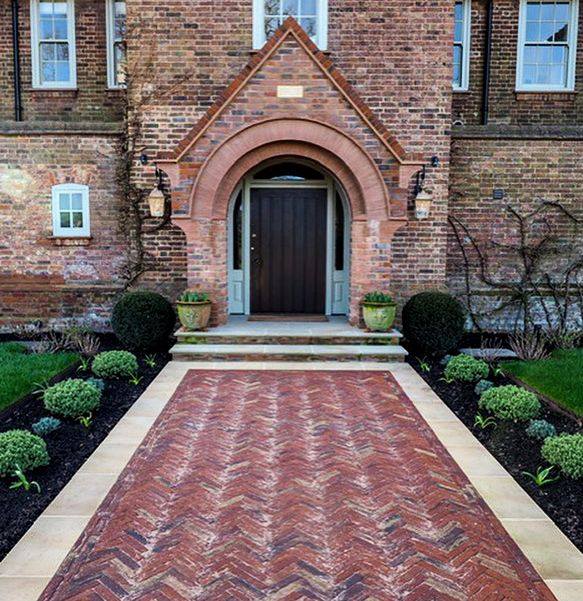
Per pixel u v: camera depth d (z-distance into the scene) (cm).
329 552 380
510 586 346
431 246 1002
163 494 459
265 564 367
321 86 885
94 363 777
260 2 959
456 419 637
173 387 742
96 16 1187
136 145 986
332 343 900
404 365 860
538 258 1071
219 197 920
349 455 536
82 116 1207
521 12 1180
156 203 934
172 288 1024
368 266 925
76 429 595
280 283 1083
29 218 1046
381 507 441
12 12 1186
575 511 437
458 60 1200
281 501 448
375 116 907
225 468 507
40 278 1057
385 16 958
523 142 1045
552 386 710
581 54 1198
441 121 980
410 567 364
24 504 442
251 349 868
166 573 356
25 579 350
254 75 880
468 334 1074
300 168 1056
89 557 373
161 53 964
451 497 458
